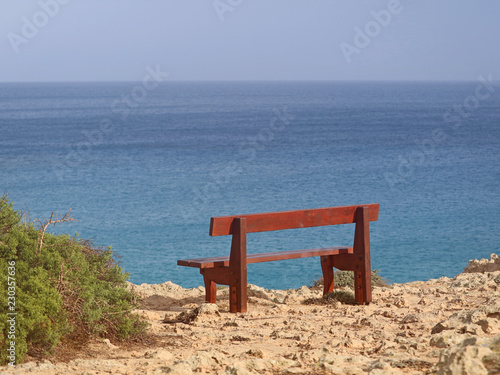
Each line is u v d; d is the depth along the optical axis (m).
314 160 67.88
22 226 7.19
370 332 6.81
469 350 4.28
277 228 9.14
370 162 65.38
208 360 5.21
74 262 6.98
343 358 5.18
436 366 4.36
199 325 7.80
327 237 28.70
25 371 4.95
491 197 41.47
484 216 34.50
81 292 6.58
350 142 90.94
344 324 7.54
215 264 9.20
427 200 40.72
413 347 5.54
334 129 118.44
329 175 54.78
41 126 126.88
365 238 9.59
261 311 9.00
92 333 6.43
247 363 5.02
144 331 6.95
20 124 133.00
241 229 8.84
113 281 7.82
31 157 69.50
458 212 35.97
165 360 5.53
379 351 5.56
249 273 22.38
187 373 4.82
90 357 5.86
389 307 9.05
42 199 40.66
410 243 27.75
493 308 6.35
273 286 20.58
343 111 186.00
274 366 5.05
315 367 4.88
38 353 5.70
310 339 6.56
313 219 9.37
